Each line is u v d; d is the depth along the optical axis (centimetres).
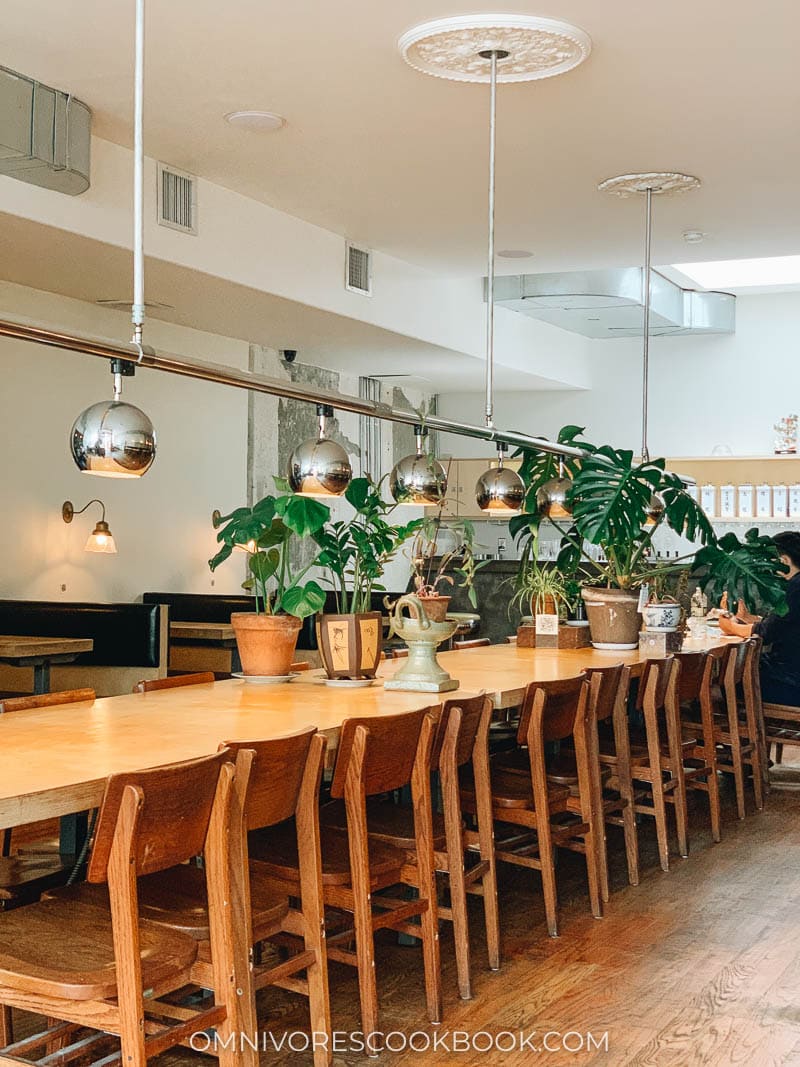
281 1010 376
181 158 627
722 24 450
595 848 479
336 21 450
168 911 299
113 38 466
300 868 330
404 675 462
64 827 372
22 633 750
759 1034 360
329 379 1105
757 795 685
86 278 702
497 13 442
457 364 1057
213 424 972
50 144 514
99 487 860
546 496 672
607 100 529
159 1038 259
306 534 455
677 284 1104
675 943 443
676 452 1201
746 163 617
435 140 586
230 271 689
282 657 487
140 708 409
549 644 670
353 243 810
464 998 386
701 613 776
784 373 1157
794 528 1143
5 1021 319
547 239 782
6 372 782
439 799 456
